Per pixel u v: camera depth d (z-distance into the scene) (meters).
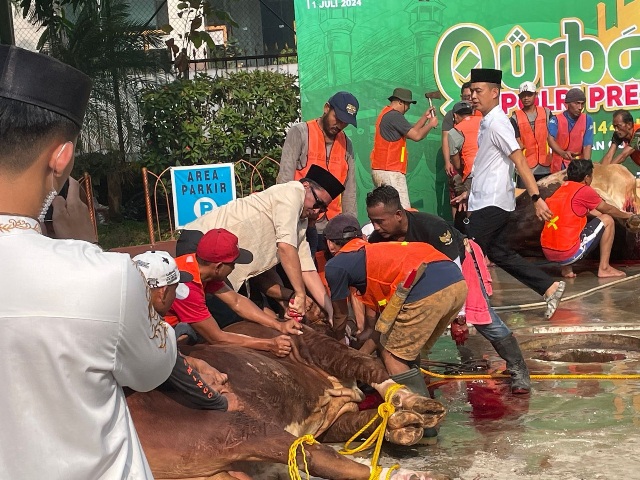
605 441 4.88
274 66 15.31
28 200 1.87
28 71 1.82
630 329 7.52
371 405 5.50
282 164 7.56
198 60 14.24
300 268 5.56
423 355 6.98
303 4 12.22
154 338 1.99
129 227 13.58
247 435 3.91
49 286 1.80
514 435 5.04
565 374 6.29
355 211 7.83
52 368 1.80
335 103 7.37
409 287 4.85
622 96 12.35
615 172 10.97
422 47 12.30
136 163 13.54
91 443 1.85
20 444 1.81
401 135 10.61
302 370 4.79
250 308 5.14
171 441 3.80
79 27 13.43
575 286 9.59
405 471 4.01
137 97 13.58
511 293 9.41
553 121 11.63
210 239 4.79
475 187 8.04
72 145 1.92
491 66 12.41
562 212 9.49
